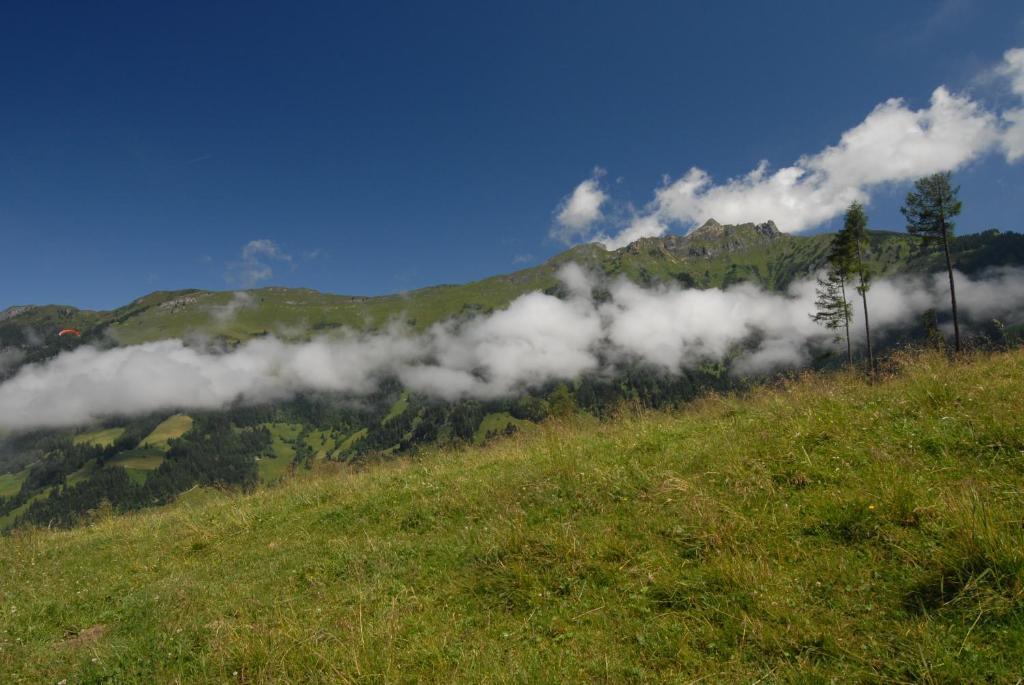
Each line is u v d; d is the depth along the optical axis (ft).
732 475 24.49
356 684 15.62
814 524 19.35
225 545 34.53
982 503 17.11
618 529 22.48
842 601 15.34
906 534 17.37
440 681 15.15
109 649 20.70
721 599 16.62
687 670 14.19
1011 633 12.76
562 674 14.71
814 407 30.45
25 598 29.30
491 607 19.21
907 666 12.63
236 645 18.93
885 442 24.03
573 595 18.70
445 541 25.70
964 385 27.58
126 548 38.06
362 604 20.89
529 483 29.53
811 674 13.04
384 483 39.78
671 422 38.86
